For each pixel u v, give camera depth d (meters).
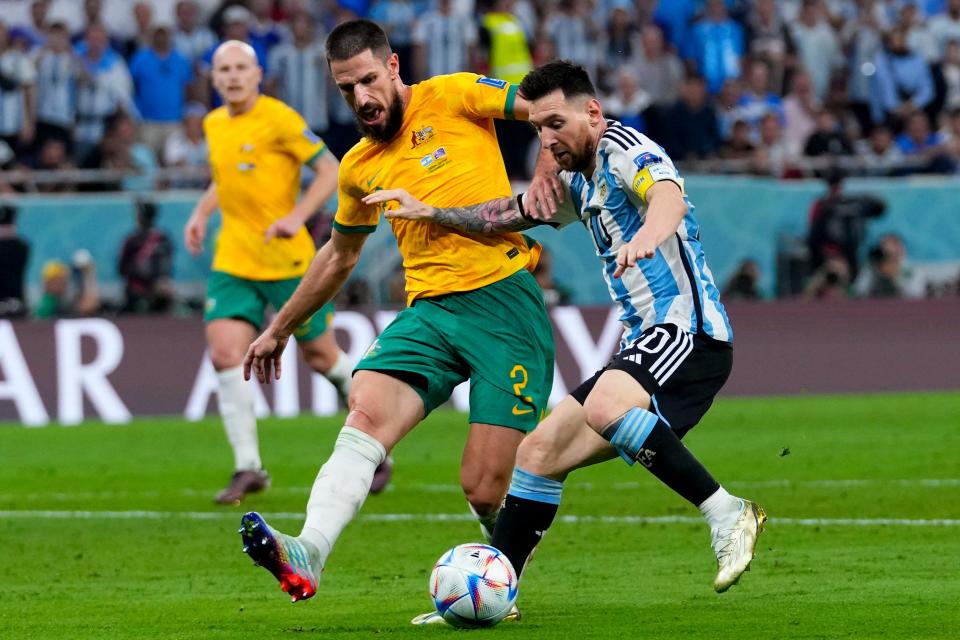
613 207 19.33
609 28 73.62
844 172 65.75
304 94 66.81
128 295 59.56
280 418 56.34
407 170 21.31
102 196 59.84
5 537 29.72
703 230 62.59
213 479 39.59
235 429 34.78
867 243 64.00
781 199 63.31
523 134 65.38
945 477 36.53
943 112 74.50
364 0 72.56
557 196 20.20
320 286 21.81
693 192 62.50
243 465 34.78
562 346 59.38
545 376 21.73
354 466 19.61
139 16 70.94
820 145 68.56
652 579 23.31
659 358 18.98
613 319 59.78
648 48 72.44
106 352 58.09
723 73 74.31
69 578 24.69
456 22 69.75
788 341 62.00
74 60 67.19
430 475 39.69
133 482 39.22
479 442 21.09
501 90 21.27
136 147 67.06
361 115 20.97
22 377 57.44
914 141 72.31
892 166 66.19
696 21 74.81
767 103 72.88
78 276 59.25
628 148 18.89
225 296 35.00
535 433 19.66
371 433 20.03
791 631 18.47
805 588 22.02
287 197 35.00
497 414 21.09
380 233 61.06
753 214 62.88
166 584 23.95
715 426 50.22
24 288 59.31
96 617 20.73
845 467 39.00
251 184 34.56
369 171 21.52
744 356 61.66
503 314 21.28
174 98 68.94
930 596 21.08
